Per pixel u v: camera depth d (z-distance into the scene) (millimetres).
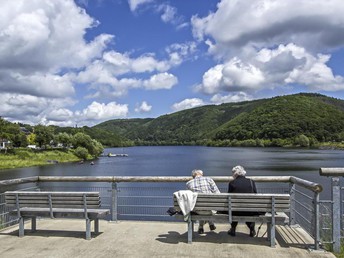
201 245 6199
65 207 6699
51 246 6270
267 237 6477
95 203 6582
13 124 117188
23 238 6801
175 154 125375
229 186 6586
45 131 112250
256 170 54688
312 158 82750
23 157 82688
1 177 52781
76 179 8156
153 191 18594
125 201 16797
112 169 64250
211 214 6223
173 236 6820
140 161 88250
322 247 5938
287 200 5914
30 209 6848
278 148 152250
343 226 6527
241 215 6285
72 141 110312
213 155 107938
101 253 5848
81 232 7203
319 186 5723
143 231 7223
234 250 5898
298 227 7312
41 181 8352
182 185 20672
